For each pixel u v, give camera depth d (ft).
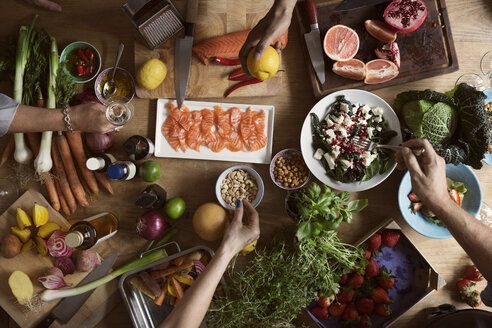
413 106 5.07
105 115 4.52
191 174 5.56
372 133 5.24
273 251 5.36
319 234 4.83
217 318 4.98
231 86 5.42
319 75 5.30
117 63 5.20
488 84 5.46
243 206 4.71
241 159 5.50
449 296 5.47
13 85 5.45
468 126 4.86
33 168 5.53
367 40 5.35
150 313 5.29
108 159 5.29
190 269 5.08
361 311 5.35
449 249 5.46
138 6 4.94
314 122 5.17
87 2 5.51
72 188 5.41
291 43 5.47
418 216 5.33
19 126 4.55
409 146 4.37
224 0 5.38
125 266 5.19
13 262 5.38
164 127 5.49
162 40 5.29
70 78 5.25
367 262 5.03
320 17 5.35
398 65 5.27
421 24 5.33
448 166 5.30
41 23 5.52
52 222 5.37
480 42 5.50
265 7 5.39
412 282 5.43
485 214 5.36
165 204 5.32
